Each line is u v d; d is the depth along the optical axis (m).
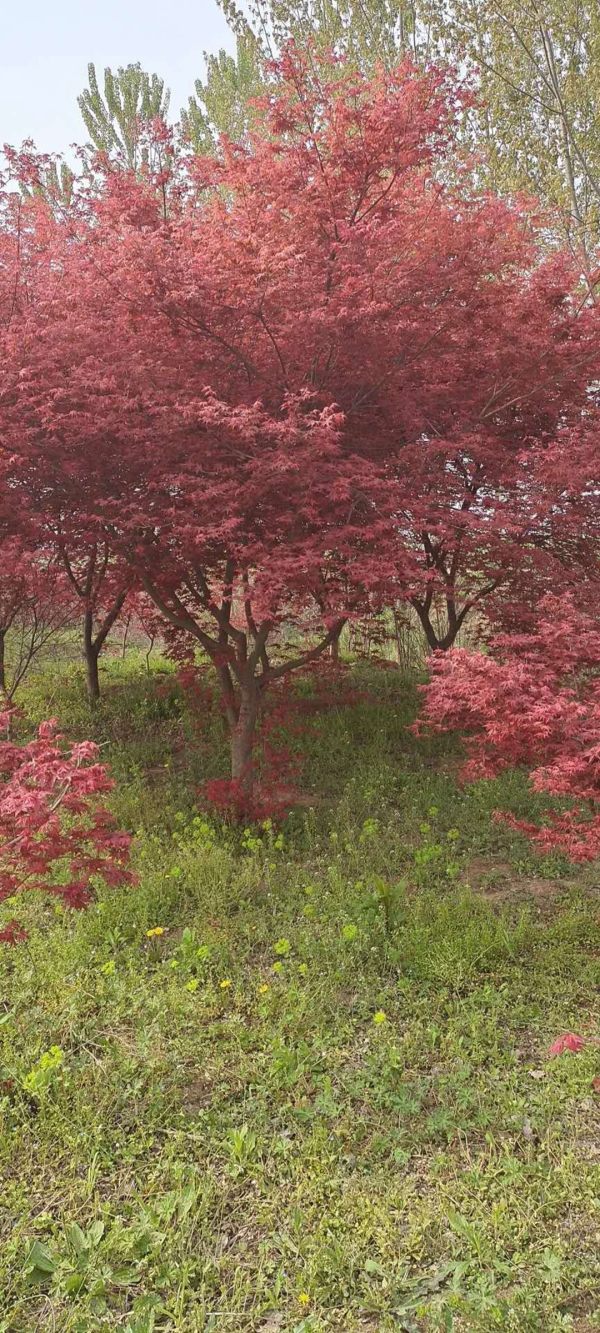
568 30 14.93
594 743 4.84
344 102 6.02
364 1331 2.93
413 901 6.21
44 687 13.30
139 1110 4.04
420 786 8.85
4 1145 3.77
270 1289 3.08
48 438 6.44
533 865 7.00
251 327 6.48
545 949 5.48
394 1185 3.57
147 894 6.17
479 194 7.41
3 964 5.26
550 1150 3.75
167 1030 4.60
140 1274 3.16
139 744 10.45
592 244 14.76
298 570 6.38
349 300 6.09
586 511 7.42
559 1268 3.10
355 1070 4.33
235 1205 3.49
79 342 6.36
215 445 6.52
